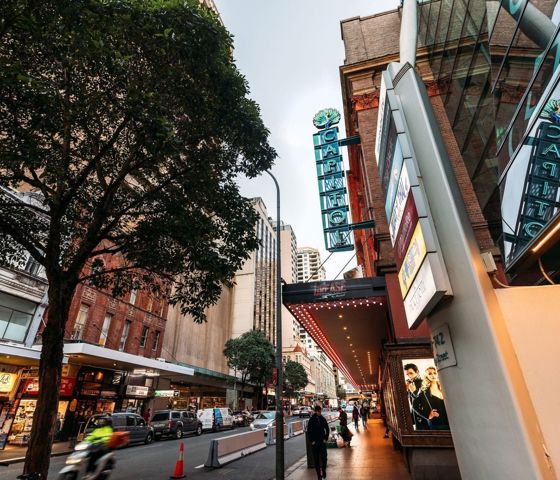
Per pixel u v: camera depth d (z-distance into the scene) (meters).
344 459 11.49
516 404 2.71
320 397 115.12
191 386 40.75
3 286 19.33
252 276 64.38
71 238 10.59
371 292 11.02
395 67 5.55
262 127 9.76
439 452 8.16
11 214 8.64
